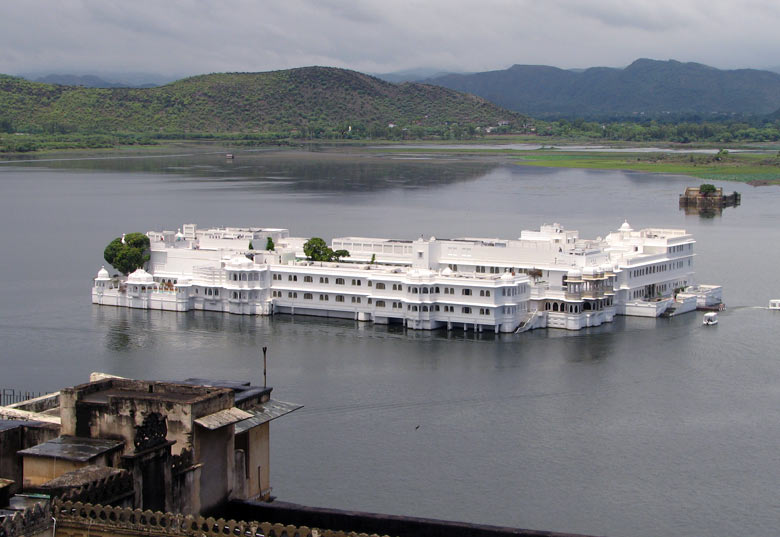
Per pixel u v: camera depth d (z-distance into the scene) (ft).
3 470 309.42
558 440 528.63
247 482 336.70
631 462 497.05
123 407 300.20
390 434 536.01
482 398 602.03
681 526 425.69
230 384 361.10
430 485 465.88
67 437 301.02
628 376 652.07
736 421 561.43
